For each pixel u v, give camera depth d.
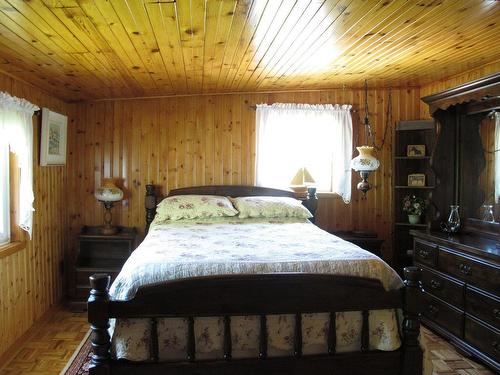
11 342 2.87
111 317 1.83
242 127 4.25
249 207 3.73
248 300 1.88
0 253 2.69
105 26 2.14
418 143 4.17
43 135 3.39
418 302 1.97
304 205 4.14
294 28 2.35
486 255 2.56
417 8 2.13
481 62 3.29
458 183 3.41
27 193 2.99
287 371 1.93
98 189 3.90
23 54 2.51
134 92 3.90
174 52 2.69
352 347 2.01
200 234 2.99
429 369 2.00
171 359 1.90
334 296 1.93
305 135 4.27
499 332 2.46
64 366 2.66
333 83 4.00
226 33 2.38
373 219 4.36
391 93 4.31
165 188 4.21
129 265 2.10
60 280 3.91
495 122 3.04
